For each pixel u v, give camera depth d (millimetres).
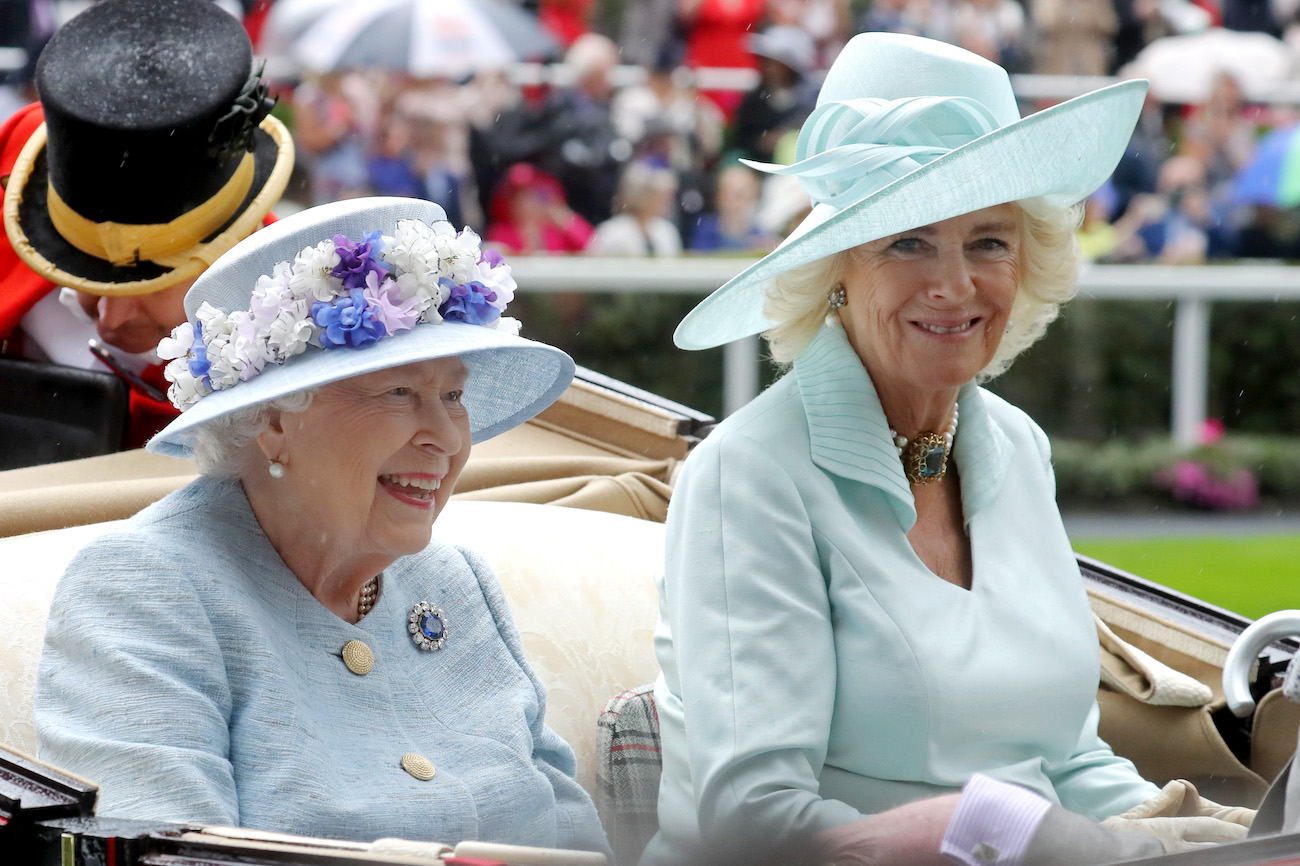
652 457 14141
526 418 9906
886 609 8359
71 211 13297
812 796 7824
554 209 35375
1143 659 10742
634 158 35656
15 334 15281
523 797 8734
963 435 9258
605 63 35969
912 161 8820
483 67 35312
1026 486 9484
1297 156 39125
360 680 8430
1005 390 38156
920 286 8641
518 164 35312
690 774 8766
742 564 8328
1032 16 39906
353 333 7980
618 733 9516
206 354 8188
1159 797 8695
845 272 8992
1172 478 38031
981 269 8797
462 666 9078
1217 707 10578
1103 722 10758
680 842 8703
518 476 13242
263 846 6242
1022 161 8414
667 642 9180
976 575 8875
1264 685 10383
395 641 8836
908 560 8672
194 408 8070
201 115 12969
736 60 37938
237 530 8328
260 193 13750
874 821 7516
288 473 8250
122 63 13219
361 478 8164
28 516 10977
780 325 9234
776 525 8398
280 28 35906
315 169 35156
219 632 7953
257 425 8180
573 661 10727
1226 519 37375
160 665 7672
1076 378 38250
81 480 12273
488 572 9602
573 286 33438
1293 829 7051
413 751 8469
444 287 8391
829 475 8680
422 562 9258
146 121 12844
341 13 35562
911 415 9109
